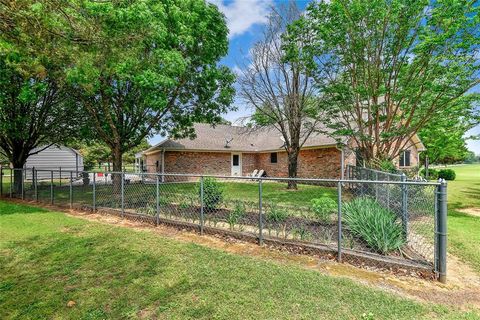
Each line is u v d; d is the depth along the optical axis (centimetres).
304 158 1688
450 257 430
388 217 438
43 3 316
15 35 347
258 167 2198
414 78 822
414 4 730
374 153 952
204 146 1909
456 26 698
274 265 386
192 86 1111
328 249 422
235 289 316
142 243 489
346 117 1030
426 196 418
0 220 678
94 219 701
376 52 838
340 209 407
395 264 371
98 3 383
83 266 386
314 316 262
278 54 1212
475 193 1223
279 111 1280
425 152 2092
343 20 812
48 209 845
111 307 283
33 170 1025
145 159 2356
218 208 655
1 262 403
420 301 292
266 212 568
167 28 768
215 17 1039
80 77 561
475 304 289
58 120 1192
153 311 275
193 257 418
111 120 1011
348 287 320
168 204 687
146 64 692
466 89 762
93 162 3100
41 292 314
